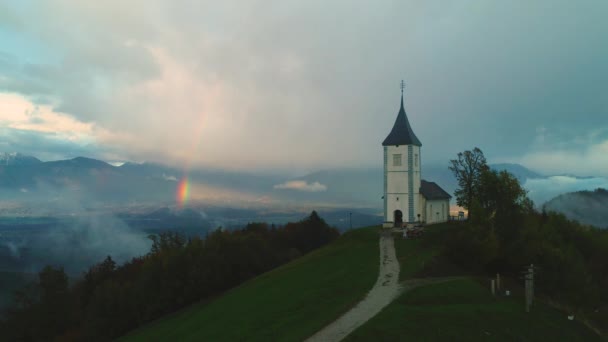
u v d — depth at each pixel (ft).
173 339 157.07
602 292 219.41
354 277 169.78
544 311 150.82
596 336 150.00
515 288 175.11
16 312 276.82
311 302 142.82
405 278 164.96
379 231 281.54
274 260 328.49
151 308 252.21
